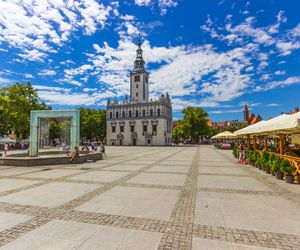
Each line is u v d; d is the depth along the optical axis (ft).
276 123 29.40
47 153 72.90
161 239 12.84
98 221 15.72
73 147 58.13
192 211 17.88
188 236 13.24
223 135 115.03
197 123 227.40
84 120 239.91
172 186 27.45
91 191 24.73
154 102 233.55
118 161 59.77
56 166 47.96
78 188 26.25
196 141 295.48
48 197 22.18
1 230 14.20
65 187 26.78
